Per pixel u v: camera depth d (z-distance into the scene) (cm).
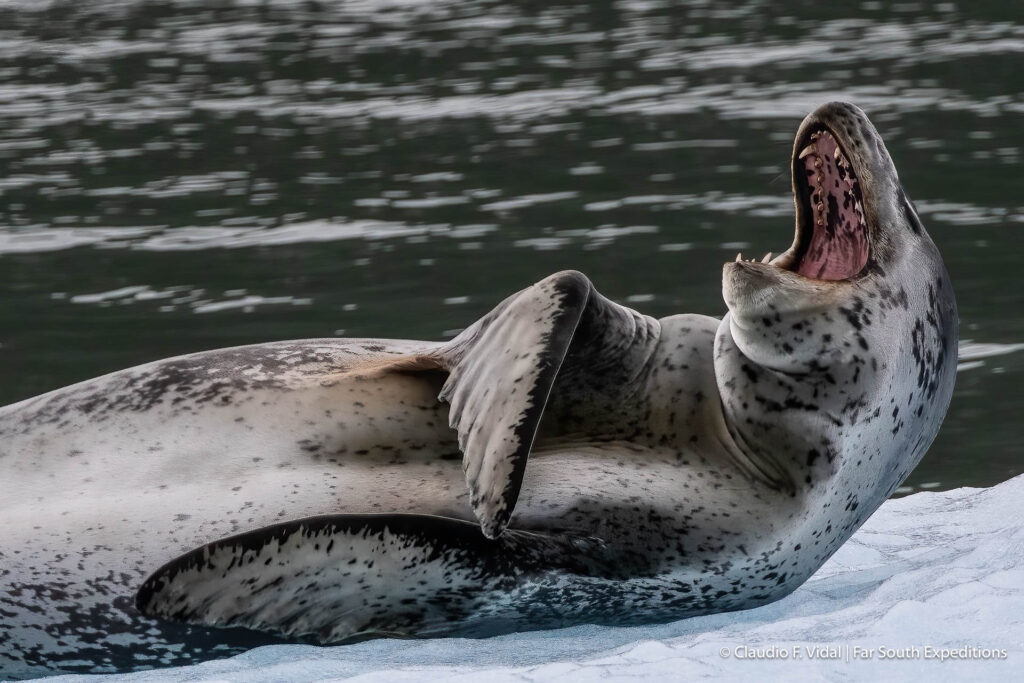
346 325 3528
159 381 1717
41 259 4309
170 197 5153
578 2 10612
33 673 1609
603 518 1614
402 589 1516
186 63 8325
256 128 6469
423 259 4216
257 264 4219
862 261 1802
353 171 5553
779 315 1630
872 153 1766
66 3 11262
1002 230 4403
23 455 1664
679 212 4697
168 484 1616
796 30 8875
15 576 1568
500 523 1455
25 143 6184
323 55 8500
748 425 1691
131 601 1553
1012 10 9456
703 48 8244
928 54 7744
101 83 7719
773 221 4519
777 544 1664
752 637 1386
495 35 9112
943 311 1805
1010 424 2873
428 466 1669
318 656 1461
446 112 6694
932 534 2028
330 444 1666
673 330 1802
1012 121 6016
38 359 3312
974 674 1208
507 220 4688
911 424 1773
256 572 1452
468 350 1647
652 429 1745
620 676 1254
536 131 6188
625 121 6319
